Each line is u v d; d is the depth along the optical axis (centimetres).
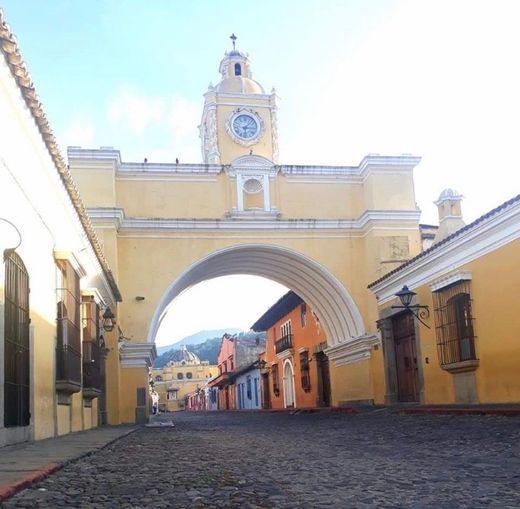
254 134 2334
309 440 983
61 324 1048
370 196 2198
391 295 1917
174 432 1339
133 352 2012
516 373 1241
